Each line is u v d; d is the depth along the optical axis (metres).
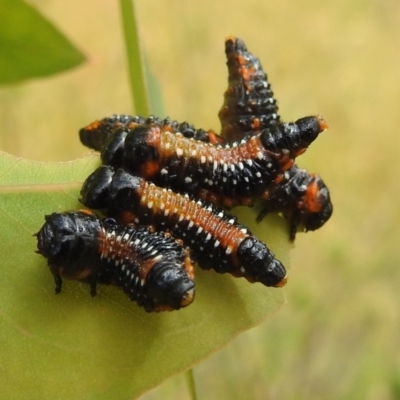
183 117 0.32
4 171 0.15
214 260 0.15
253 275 0.15
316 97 0.35
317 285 0.30
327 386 0.27
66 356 0.14
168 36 0.33
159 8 0.33
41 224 0.15
